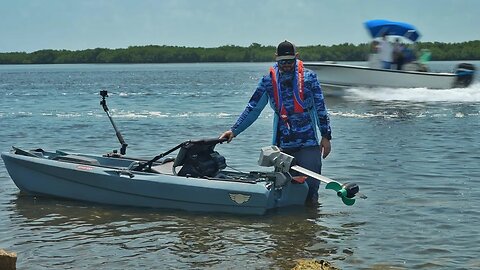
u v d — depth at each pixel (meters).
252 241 7.34
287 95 8.59
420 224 7.89
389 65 26.78
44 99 30.94
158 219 8.30
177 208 8.77
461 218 8.11
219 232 7.70
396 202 8.98
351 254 6.85
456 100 26.14
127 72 93.06
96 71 103.06
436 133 16.08
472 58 92.94
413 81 26.42
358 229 7.75
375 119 19.69
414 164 11.75
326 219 8.22
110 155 10.20
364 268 6.41
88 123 19.23
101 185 9.05
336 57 91.88
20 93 36.62
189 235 7.59
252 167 11.55
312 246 7.14
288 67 8.55
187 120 20.08
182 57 150.50
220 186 8.52
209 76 67.25
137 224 8.06
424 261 6.58
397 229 7.71
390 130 16.84
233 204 8.50
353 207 8.77
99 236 7.57
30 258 6.77
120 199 8.99
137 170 9.19
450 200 9.02
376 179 10.48
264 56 149.38
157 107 25.27
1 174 11.04
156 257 6.81
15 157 9.59
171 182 8.70
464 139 14.88
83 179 9.14
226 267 6.49
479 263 6.48
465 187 9.80
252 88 39.78
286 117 8.62
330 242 7.27
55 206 8.97
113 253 6.94
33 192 9.55
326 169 11.34
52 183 9.38
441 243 7.14
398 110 22.48
